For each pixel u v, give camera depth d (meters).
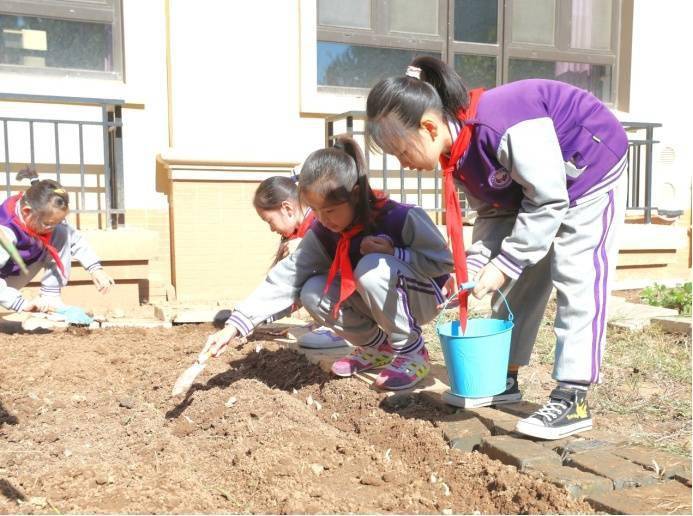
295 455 2.44
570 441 2.45
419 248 3.10
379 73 6.67
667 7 7.57
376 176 6.57
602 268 2.53
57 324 4.71
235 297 5.79
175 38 5.62
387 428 2.70
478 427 2.61
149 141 5.77
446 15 6.84
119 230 5.37
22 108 5.38
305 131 6.18
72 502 2.08
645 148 7.57
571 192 2.50
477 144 2.46
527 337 2.90
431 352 3.96
